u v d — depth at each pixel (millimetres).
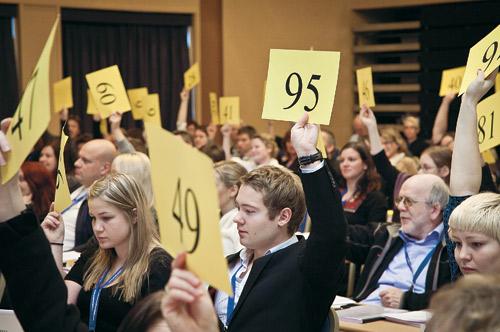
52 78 16250
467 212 3564
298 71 3889
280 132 19250
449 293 1967
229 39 18828
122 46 17156
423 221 5871
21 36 15984
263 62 19172
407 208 5910
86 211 7426
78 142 11562
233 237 6133
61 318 2879
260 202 4145
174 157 2273
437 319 1955
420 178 5934
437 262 5715
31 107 2377
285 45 19422
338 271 3770
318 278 3766
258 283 4062
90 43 16828
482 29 18219
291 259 4035
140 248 4223
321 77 3838
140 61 17375
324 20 19734
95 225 4250
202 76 18516
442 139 11258
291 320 3898
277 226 4168
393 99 19594
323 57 3840
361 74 8578
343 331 5031
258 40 19141
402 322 5125
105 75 9094
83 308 4391
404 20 20031
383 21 20172
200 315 2252
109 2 16859
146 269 4176
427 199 5844
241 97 19031
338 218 3637
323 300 3828
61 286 2924
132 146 9148
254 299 4000
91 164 7652
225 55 18797
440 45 18734
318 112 3822
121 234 4215
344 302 5535
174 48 17812
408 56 19391
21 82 16047
